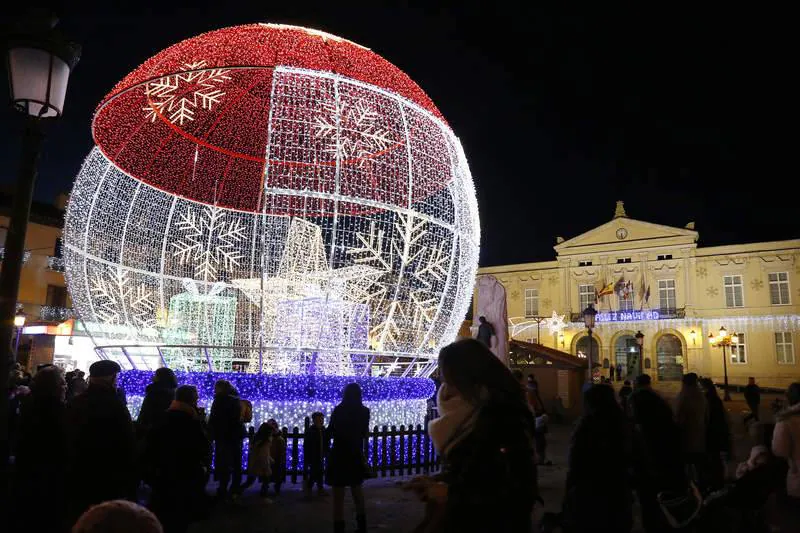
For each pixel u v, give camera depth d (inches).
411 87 380.2
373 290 355.9
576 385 1039.6
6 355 155.1
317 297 366.9
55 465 164.6
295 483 325.4
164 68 359.6
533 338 1881.2
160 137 444.5
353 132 378.6
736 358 1642.5
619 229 1838.1
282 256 395.9
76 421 158.1
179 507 169.0
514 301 1946.4
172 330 417.1
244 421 311.9
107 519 58.1
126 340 394.9
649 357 1724.9
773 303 1626.5
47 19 166.4
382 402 371.6
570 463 148.2
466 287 386.3
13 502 161.3
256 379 340.2
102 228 385.4
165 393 242.1
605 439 144.3
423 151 365.7
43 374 171.3
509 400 100.9
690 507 151.6
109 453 157.2
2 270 158.6
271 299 379.9
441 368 109.1
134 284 403.2
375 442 340.5
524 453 96.6
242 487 284.4
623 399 576.7
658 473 158.9
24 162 165.5
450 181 379.2
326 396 343.0
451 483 96.0
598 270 1843.0
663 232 1776.6
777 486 149.2
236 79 472.7
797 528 207.8
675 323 1702.8
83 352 833.5
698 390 271.3
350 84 341.7
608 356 1770.4
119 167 408.5
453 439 100.0
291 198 438.0
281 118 339.0
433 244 362.9
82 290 374.0
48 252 1183.6
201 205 474.0
